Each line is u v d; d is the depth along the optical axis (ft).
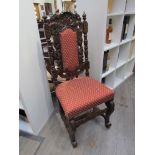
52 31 3.56
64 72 4.17
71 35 3.79
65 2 6.01
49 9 6.33
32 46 3.54
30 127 4.36
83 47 4.34
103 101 3.71
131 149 3.88
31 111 3.91
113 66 5.88
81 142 4.12
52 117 5.08
